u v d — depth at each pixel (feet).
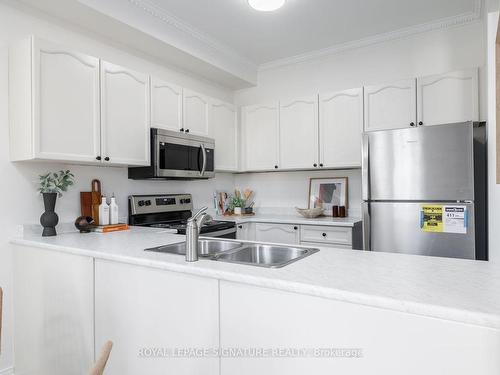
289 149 11.39
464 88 8.63
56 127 6.64
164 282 4.47
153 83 8.89
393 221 7.71
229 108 11.98
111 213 8.23
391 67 10.60
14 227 6.95
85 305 5.45
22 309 6.64
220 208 12.69
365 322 3.07
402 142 7.62
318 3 8.54
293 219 10.74
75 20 7.89
